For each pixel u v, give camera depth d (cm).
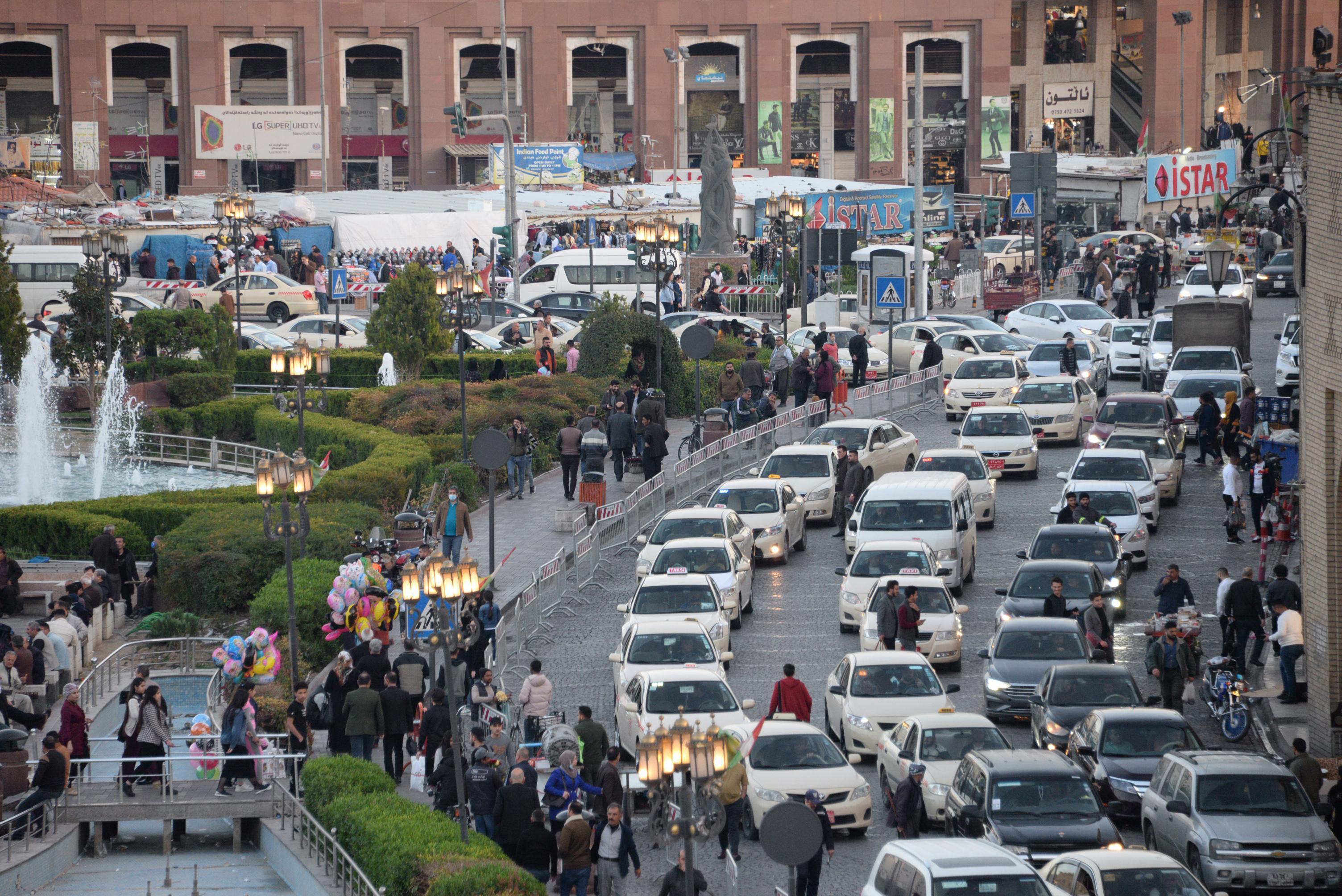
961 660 10369
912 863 6028
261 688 10569
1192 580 11794
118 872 8650
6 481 16825
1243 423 14150
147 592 12669
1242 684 9162
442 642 7981
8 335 19175
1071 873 6306
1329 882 6869
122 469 17575
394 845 7250
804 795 7669
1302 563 9512
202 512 13688
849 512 13475
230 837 9431
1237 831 6950
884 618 10006
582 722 8106
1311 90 9188
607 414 15950
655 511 14012
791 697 8606
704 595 10444
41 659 10306
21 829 8512
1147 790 7656
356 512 13550
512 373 19600
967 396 17025
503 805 7450
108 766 10069
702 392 18250
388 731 8988
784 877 7350
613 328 18475
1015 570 12306
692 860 6172
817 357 17600
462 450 15300
